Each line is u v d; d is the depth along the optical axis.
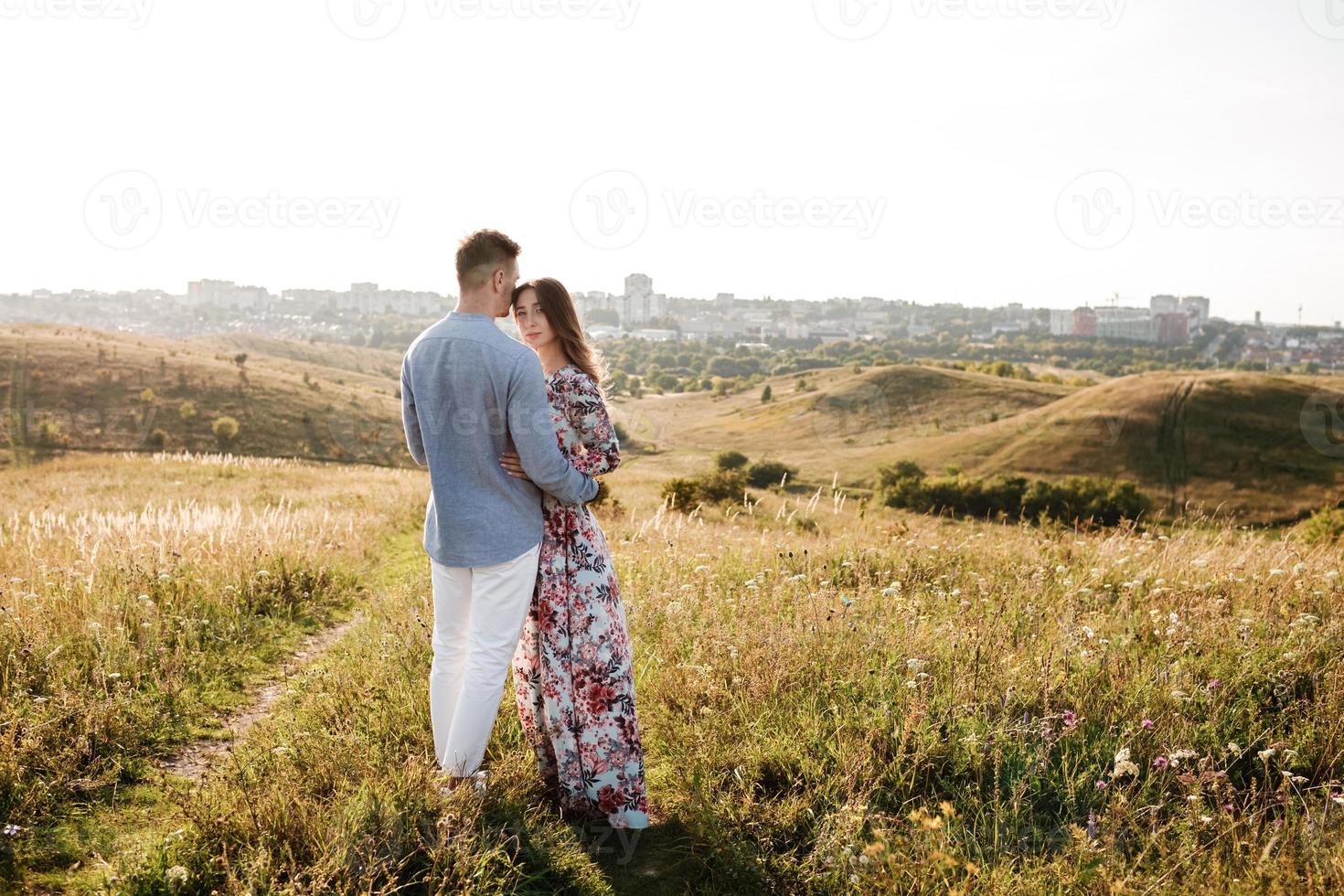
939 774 2.94
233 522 7.50
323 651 5.14
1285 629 4.20
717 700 3.62
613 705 2.85
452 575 2.85
